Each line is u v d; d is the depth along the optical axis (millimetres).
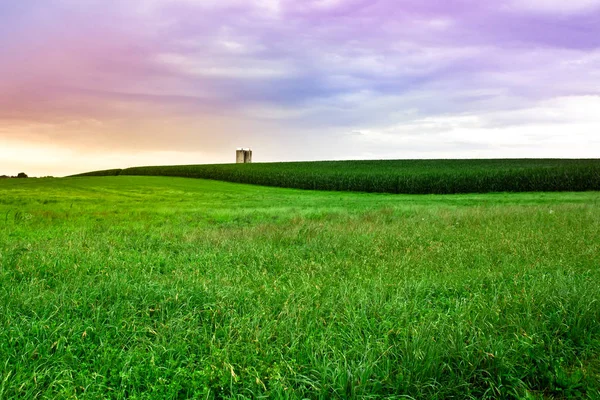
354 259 9438
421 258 9391
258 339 4723
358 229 13641
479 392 4082
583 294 5891
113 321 5172
